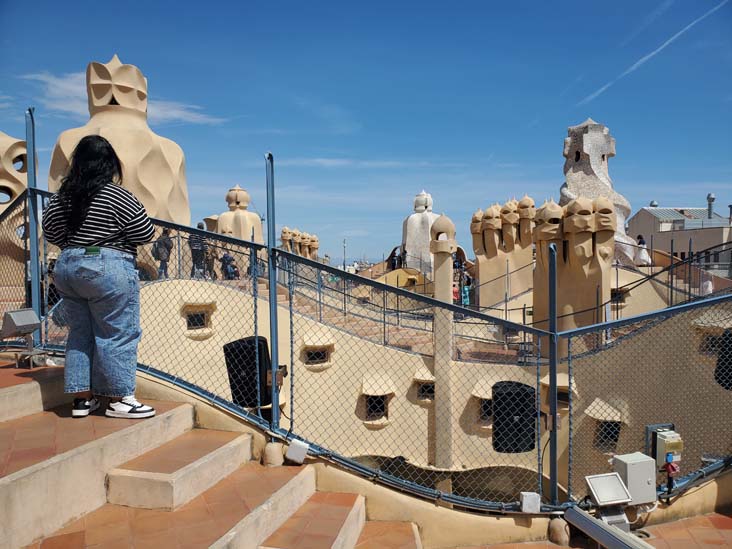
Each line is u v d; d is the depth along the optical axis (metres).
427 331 14.27
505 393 10.59
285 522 3.61
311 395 12.58
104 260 3.62
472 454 12.14
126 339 3.87
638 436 8.71
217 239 4.55
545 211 12.20
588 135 22.31
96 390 3.88
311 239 30.94
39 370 4.52
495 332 15.72
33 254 5.04
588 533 4.10
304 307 15.30
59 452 3.13
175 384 4.53
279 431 4.35
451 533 4.23
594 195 21.92
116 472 3.35
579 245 11.53
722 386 7.22
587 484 4.43
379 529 4.08
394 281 24.66
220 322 10.45
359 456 12.71
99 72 12.36
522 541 4.31
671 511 4.83
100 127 11.98
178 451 3.80
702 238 29.03
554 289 4.45
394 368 12.93
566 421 10.24
